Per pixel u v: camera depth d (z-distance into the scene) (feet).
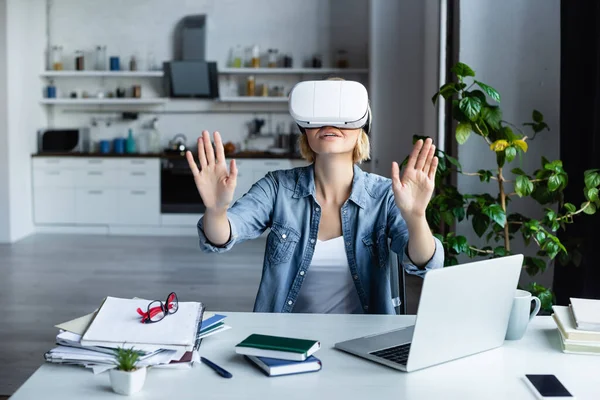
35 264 20.57
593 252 10.27
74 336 5.18
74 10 27.53
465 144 12.59
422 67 23.77
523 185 10.07
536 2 12.30
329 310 7.07
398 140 24.08
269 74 27.76
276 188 7.23
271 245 7.16
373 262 7.04
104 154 25.75
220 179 5.86
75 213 26.04
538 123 11.93
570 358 5.38
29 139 25.73
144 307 5.66
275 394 4.64
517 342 5.74
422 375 4.99
